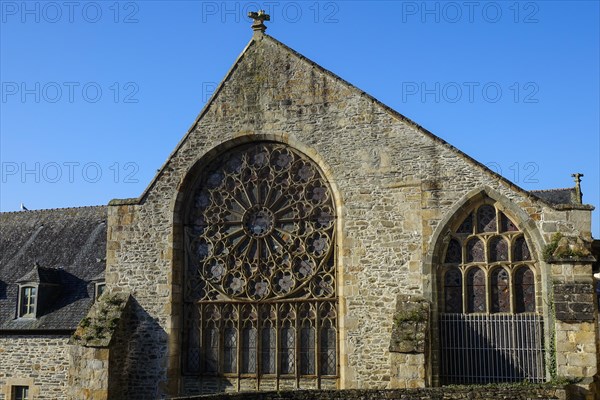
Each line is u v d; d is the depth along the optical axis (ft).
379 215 83.71
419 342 75.20
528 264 78.79
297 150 88.84
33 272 106.42
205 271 90.89
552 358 75.56
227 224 90.94
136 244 92.63
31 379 100.94
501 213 80.33
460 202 80.94
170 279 90.43
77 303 105.19
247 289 88.84
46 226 121.90
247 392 71.00
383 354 81.10
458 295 81.00
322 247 86.69
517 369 77.92
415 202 82.53
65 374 99.45
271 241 88.84
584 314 72.90
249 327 88.48
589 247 75.72
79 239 116.98
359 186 85.05
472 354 79.51
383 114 85.40
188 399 67.87
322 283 86.07
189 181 92.58
